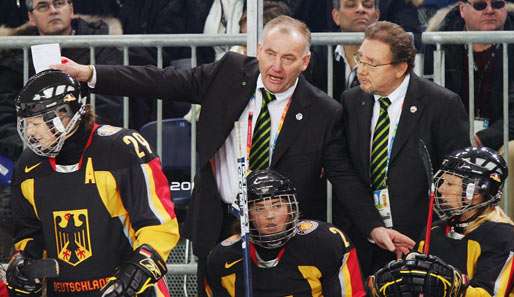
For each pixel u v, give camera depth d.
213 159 16.45
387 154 16.67
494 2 21.97
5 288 15.45
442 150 16.67
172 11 22.39
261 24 18.08
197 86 16.61
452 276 14.52
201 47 20.89
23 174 14.70
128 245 14.74
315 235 15.28
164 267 14.31
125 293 14.02
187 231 16.62
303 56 15.98
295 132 16.30
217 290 15.63
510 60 19.72
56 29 22.33
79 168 14.51
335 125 16.53
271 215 14.93
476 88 19.66
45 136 14.23
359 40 18.53
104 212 14.49
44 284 14.73
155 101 20.69
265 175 15.16
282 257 15.28
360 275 15.30
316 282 15.27
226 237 16.45
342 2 21.48
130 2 22.47
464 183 15.23
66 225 14.52
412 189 16.59
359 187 16.48
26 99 14.21
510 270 14.84
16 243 14.97
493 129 19.33
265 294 15.30
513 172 19.09
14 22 22.67
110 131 14.74
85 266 14.53
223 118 16.38
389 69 16.38
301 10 22.27
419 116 16.64
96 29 22.52
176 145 20.38
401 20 21.91
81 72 16.14
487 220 15.34
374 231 16.30
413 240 16.61
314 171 16.36
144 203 14.45
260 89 16.31
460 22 22.19
